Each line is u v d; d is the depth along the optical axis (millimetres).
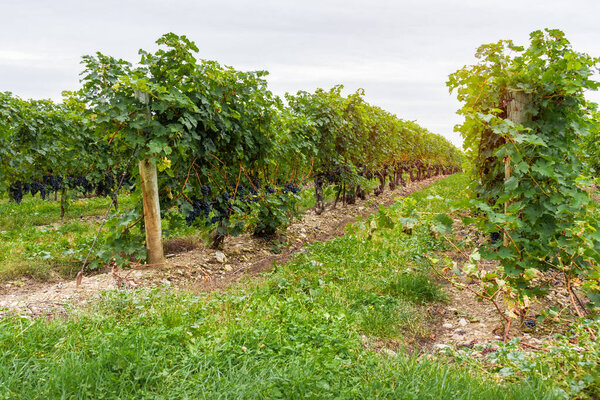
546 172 4004
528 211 4270
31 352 3135
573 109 4750
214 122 6523
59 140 10320
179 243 7691
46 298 4762
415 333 4242
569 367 2936
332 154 10781
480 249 4188
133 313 4203
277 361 3168
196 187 6707
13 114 9016
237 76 6805
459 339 4066
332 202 13547
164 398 2678
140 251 5941
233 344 3430
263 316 4078
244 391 2713
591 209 4355
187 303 4430
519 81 4574
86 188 11648
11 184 10672
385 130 14016
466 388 2836
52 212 11672
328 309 4426
